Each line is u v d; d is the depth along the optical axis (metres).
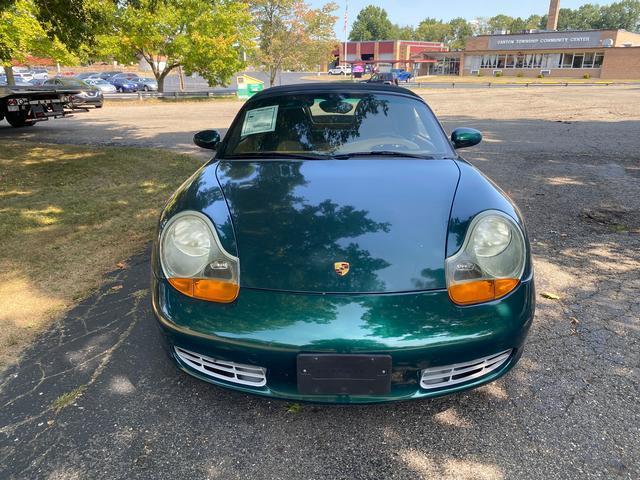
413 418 1.98
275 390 1.81
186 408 2.05
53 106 11.14
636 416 1.95
